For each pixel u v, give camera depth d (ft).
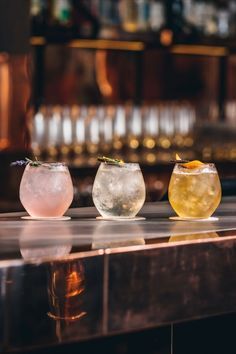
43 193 7.55
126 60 20.43
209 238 6.32
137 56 20.52
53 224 7.22
